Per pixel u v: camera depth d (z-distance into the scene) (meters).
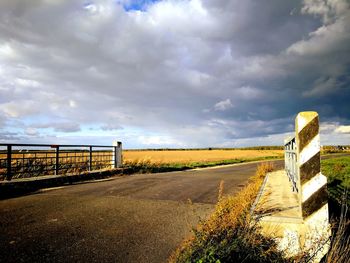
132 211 6.63
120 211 6.62
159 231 5.15
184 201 7.80
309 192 3.62
